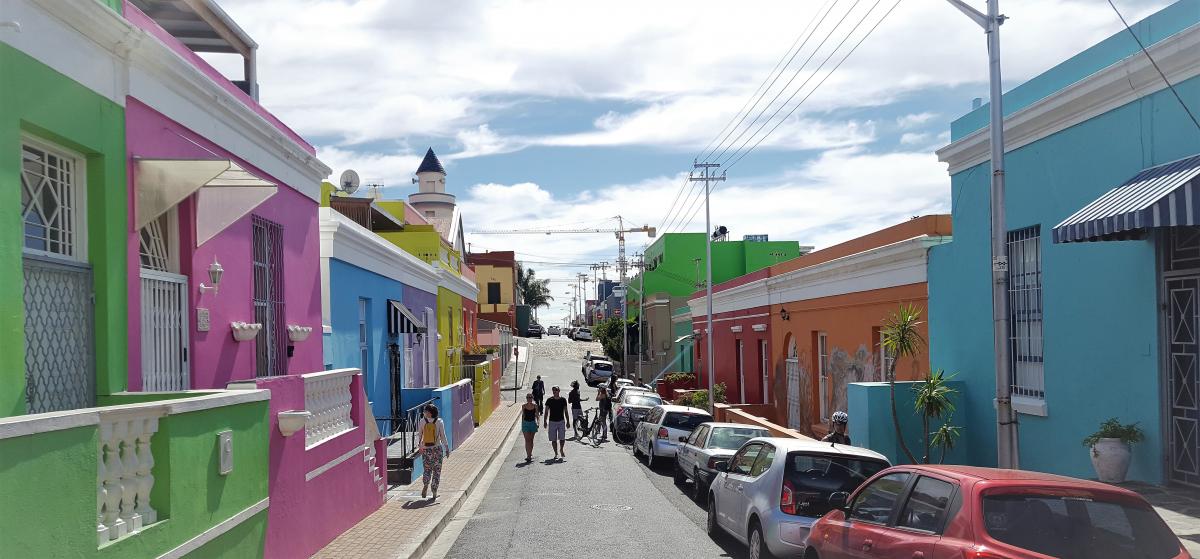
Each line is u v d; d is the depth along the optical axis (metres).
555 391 21.52
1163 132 10.39
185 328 8.91
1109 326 11.48
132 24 7.47
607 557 10.08
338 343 16.17
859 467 9.60
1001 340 10.66
